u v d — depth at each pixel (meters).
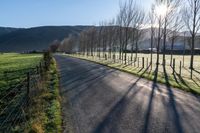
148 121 9.96
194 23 32.03
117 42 62.50
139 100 13.66
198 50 93.25
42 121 9.70
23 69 34.00
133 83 19.88
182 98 14.12
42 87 15.67
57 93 15.38
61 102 13.55
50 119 10.09
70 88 17.97
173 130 8.93
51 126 9.28
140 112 11.27
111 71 29.67
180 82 20.08
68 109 12.06
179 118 10.31
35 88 13.81
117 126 9.42
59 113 11.05
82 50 106.00
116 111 11.52
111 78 23.12
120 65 38.56
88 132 8.84
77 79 22.73
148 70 29.88
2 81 23.59
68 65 40.94
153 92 15.95
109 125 9.55
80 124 9.72
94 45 84.69
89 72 28.61
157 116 10.62
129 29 47.94
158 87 17.86
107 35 69.19
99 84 19.59
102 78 23.16
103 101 13.63
